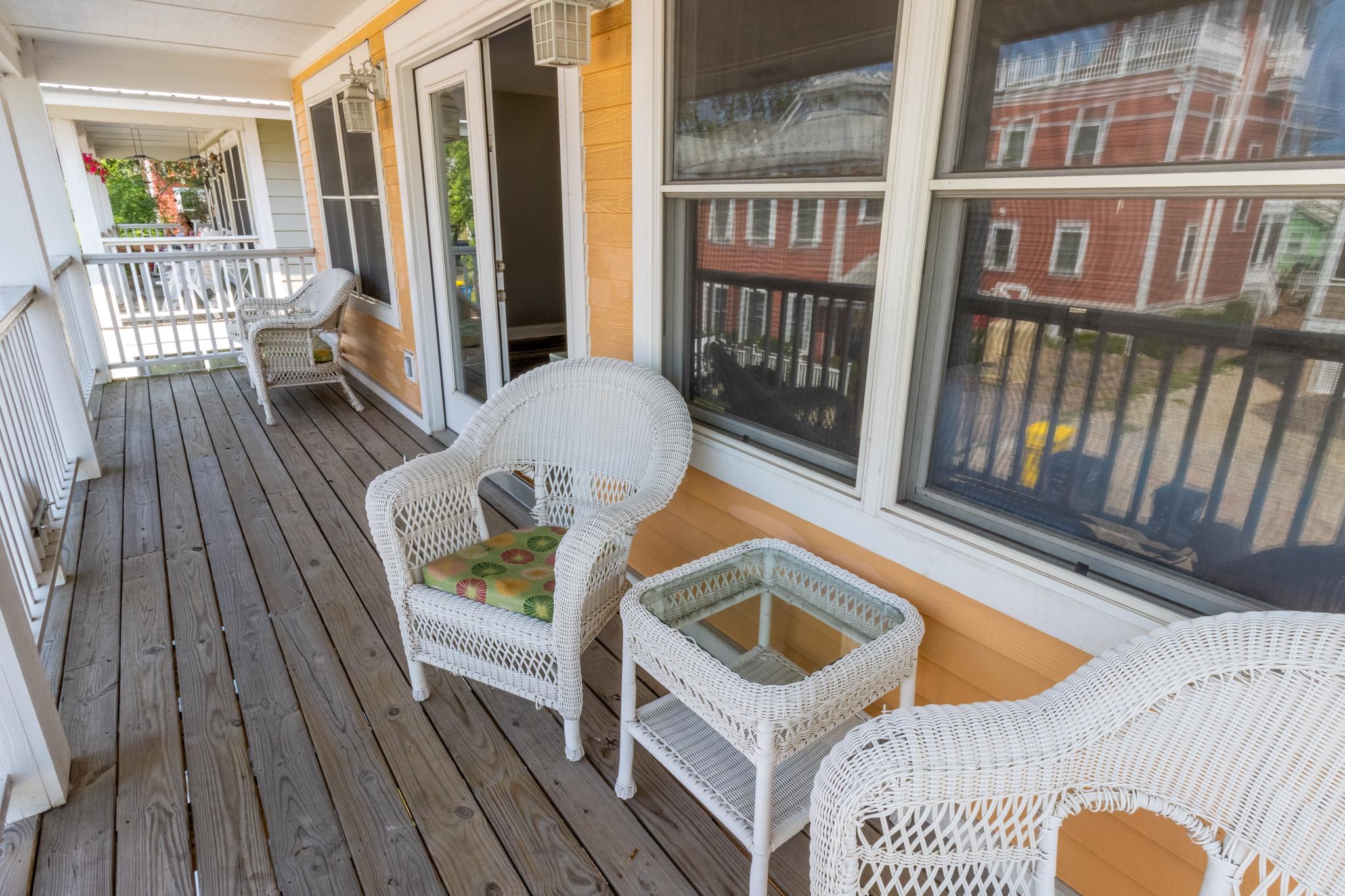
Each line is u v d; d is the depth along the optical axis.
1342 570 1.02
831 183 1.56
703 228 2.01
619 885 1.52
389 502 1.86
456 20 2.97
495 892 1.50
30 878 1.51
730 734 1.32
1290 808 0.88
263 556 2.89
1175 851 1.23
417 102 3.75
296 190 7.79
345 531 3.10
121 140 14.14
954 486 1.50
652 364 2.27
